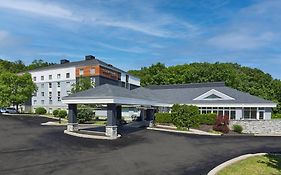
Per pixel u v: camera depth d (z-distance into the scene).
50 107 72.25
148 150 18.39
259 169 12.81
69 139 22.45
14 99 58.88
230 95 42.44
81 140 22.22
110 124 24.39
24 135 24.38
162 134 27.92
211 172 12.20
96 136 23.91
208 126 34.88
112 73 73.62
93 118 47.19
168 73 88.62
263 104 39.12
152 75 96.50
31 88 61.47
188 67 92.75
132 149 18.69
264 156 16.28
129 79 85.00
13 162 14.06
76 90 55.31
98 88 27.66
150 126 35.62
